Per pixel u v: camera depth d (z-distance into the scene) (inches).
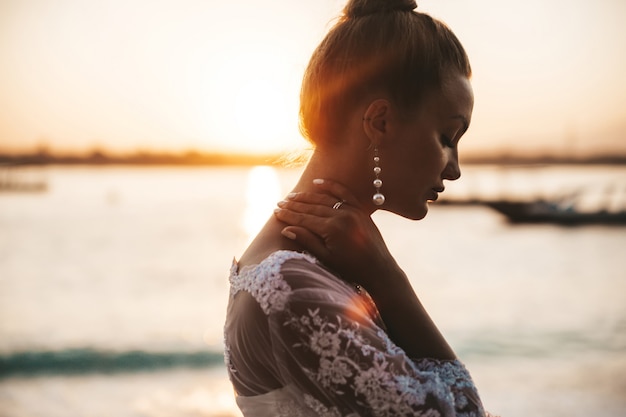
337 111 51.8
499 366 526.3
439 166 51.8
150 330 663.8
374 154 51.2
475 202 2050.9
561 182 4503.0
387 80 50.1
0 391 449.7
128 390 449.4
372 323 46.8
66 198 3149.6
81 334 644.7
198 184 4589.1
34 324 692.7
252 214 2303.2
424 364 50.3
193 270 1123.9
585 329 674.8
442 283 1023.6
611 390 439.5
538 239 1598.2
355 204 51.4
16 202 2832.2
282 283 46.3
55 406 415.2
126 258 1267.2
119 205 2659.9
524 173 4468.5
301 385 46.2
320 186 52.4
